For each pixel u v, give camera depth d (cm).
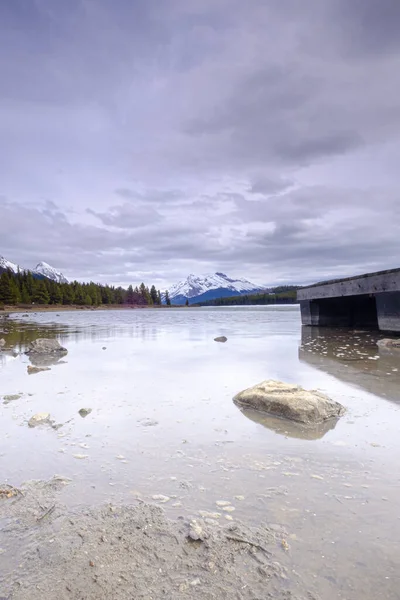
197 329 2156
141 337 1661
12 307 10500
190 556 243
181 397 612
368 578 222
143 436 446
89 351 1191
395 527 268
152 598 210
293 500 304
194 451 403
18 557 244
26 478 348
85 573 229
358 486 325
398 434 443
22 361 1012
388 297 1394
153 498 311
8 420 510
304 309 2233
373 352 1058
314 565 233
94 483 337
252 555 242
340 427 470
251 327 2234
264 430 464
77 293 14725
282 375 768
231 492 319
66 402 593
